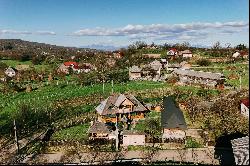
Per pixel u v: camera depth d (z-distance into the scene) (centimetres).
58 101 9494
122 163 5275
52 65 18200
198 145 6028
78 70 16338
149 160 5344
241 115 7569
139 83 11725
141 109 7781
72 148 5944
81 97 9881
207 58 17162
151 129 6969
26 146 6156
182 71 12331
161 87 10944
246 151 3984
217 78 10875
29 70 15662
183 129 6312
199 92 9856
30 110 8575
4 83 12544
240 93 9219
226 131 6656
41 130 7081
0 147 6150
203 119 7512
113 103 7788
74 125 7394
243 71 12938
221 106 8106
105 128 6456
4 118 8038
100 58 19325
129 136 6066
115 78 12912
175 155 5588
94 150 5859
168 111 7525
